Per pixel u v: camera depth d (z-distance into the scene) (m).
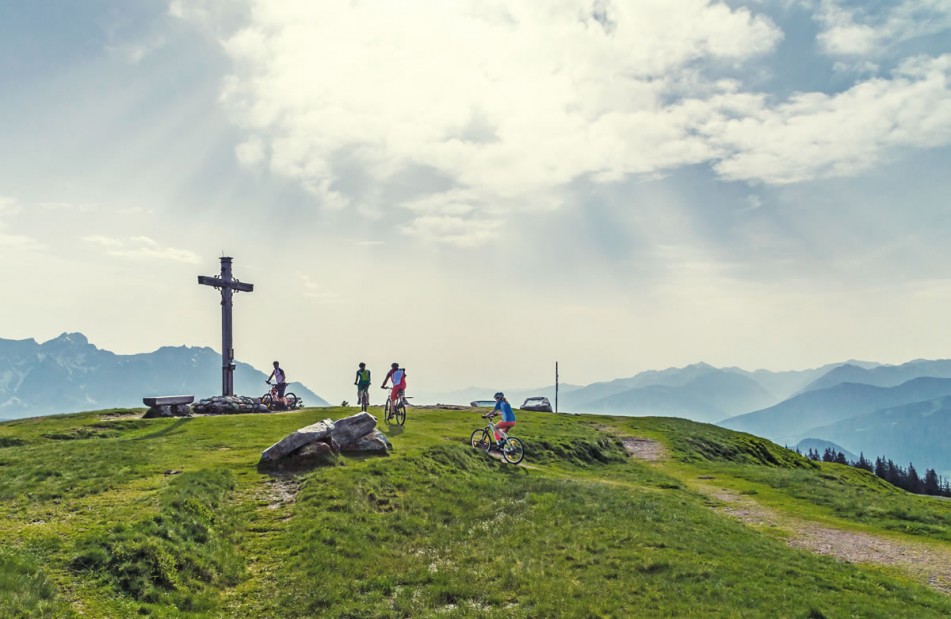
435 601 14.15
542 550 17.64
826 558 19.30
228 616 13.31
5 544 14.30
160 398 42.91
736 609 13.73
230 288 51.81
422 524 19.81
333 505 20.00
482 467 30.38
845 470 57.75
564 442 42.34
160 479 21.56
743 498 30.86
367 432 29.03
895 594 15.87
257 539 17.73
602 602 13.93
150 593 13.26
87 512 17.31
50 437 35.22
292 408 53.16
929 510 28.72
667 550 17.91
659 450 47.47
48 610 11.52
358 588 14.73
